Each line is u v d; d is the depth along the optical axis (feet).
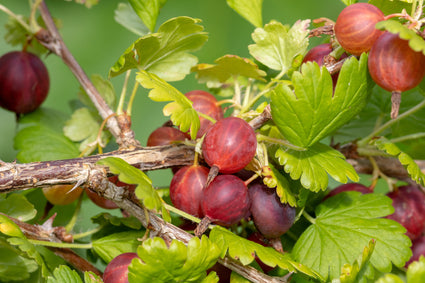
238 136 1.78
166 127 1.93
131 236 1.91
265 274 1.82
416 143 2.06
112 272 1.78
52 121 2.12
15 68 2.10
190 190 1.81
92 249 1.96
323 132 1.83
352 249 1.83
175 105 1.80
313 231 1.88
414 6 1.78
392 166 2.02
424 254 1.97
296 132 1.82
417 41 1.70
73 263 1.90
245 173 1.85
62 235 1.90
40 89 2.12
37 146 2.07
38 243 1.83
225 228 1.81
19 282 1.88
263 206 1.82
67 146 2.08
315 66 1.79
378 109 2.07
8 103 2.10
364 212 1.89
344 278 1.78
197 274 1.74
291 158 1.83
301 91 1.79
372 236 1.85
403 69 1.75
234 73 1.95
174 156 1.86
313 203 1.97
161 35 1.87
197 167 1.83
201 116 1.86
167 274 1.72
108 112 2.00
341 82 1.80
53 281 1.78
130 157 1.84
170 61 1.96
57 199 1.97
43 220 2.04
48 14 2.09
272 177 1.81
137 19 2.12
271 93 1.80
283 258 1.79
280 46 1.94
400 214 1.98
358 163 2.04
